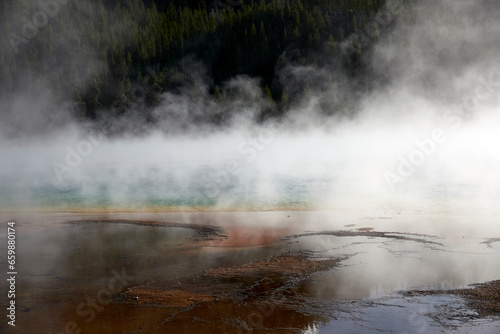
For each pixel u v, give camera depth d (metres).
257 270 8.38
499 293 6.71
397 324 5.83
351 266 8.41
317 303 6.66
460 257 8.76
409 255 9.03
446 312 6.15
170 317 6.31
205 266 8.76
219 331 5.80
